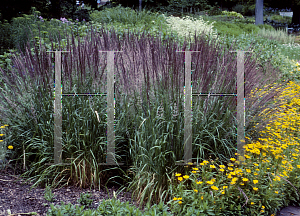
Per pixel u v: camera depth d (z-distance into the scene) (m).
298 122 4.23
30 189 2.81
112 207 2.24
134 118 3.06
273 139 3.47
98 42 3.24
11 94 3.23
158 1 19.09
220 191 2.42
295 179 2.99
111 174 3.17
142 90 3.01
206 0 22.80
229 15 24.34
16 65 3.25
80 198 2.62
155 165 2.73
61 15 15.98
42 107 3.14
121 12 10.98
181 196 2.44
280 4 28.91
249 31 13.71
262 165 2.94
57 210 2.20
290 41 12.90
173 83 2.97
